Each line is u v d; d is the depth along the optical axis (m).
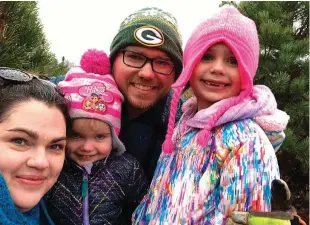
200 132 0.55
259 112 0.55
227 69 0.56
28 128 0.46
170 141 0.59
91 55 0.69
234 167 0.51
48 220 0.57
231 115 0.54
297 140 1.34
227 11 0.57
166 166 0.61
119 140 0.69
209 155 0.55
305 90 1.34
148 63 0.69
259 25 1.40
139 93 0.70
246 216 0.48
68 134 0.63
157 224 0.57
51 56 1.40
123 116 0.75
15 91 0.48
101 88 0.66
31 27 1.25
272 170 0.51
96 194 0.68
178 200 0.55
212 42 0.55
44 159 0.47
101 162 0.68
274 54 1.38
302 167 1.38
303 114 1.31
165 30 0.69
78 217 0.67
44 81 0.52
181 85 0.58
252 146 0.51
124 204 0.74
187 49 0.61
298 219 0.49
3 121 0.46
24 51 1.20
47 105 0.49
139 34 0.68
